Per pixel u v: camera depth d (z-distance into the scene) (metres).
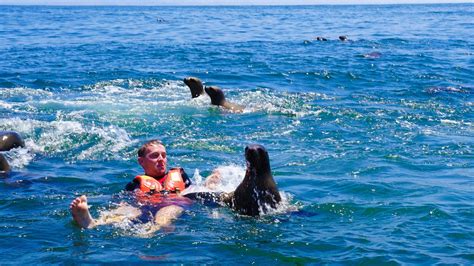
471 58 25.11
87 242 6.54
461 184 8.76
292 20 64.81
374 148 10.91
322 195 8.22
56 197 8.17
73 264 5.96
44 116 13.57
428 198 8.05
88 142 11.31
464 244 6.48
